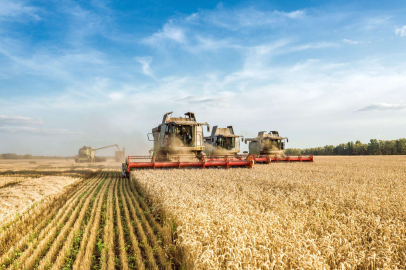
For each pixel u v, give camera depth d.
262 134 31.67
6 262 5.21
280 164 28.16
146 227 7.43
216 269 4.01
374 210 7.50
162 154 19.88
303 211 7.20
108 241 6.25
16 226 7.25
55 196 11.95
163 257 5.45
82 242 6.10
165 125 18.89
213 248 4.72
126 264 5.05
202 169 18.81
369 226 6.12
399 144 71.81
